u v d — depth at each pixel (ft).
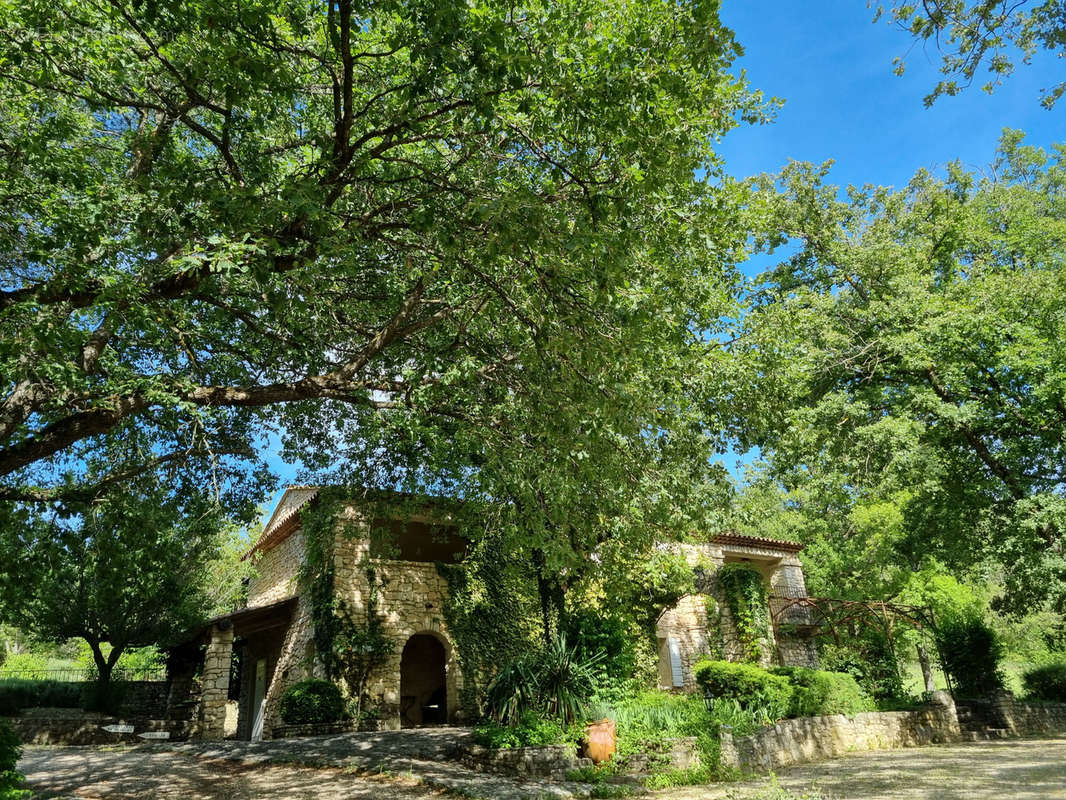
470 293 28.25
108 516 30.37
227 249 19.42
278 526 69.21
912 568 82.58
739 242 33.30
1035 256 64.34
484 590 60.39
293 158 31.40
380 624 55.62
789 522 104.94
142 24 21.56
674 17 20.92
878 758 47.83
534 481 30.14
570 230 22.35
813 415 57.41
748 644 68.64
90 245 21.59
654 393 30.73
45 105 24.90
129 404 24.66
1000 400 61.93
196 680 71.26
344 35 21.11
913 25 27.48
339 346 35.45
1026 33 26.35
